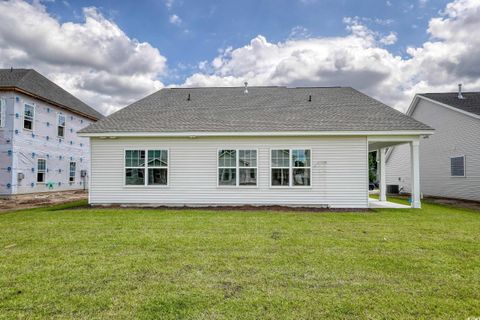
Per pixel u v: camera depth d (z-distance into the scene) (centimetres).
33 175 1778
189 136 1192
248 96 1529
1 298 354
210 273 436
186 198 1198
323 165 1169
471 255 530
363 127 1141
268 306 335
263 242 611
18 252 537
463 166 1609
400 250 557
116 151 1219
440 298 358
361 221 855
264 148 1188
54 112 1992
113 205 1206
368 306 337
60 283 398
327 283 401
